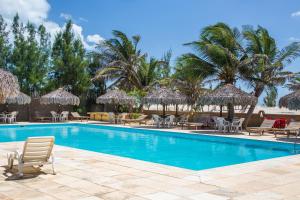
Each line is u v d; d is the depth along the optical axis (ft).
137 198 18.78
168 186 21.40
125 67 102.94
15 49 95.66
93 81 106.11
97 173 25.04
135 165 28.12
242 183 22.34
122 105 103.40
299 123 55.98
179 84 84.12
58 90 89.71
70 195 19.27
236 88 64.44
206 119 71.41
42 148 24.70
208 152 44.65
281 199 18.79
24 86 96.73
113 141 55.57
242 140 51.96
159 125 73.97
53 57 104.78
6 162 29.22
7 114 82.12
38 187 20.99
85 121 92.43
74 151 35.60
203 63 71.87
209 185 21.72
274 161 31.01
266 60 66.49
